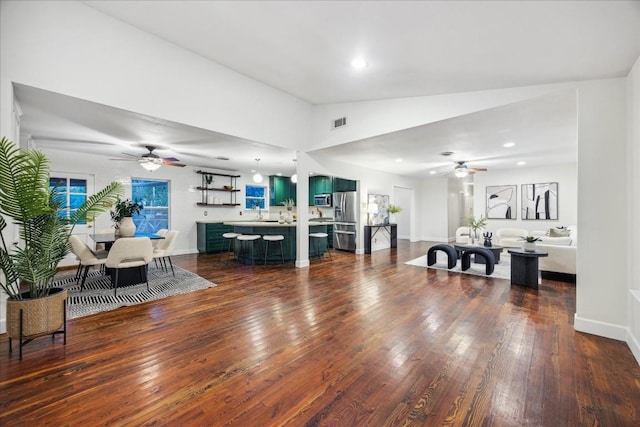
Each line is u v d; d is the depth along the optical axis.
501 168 7.59
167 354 2.18
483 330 2.62
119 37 2.82
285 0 2.09
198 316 2.96
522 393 1.72
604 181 2.48
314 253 6.47
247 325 2.73
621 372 1.94
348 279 4.53
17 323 2.14
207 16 2.53
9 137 2.29
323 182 8.30
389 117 4.03
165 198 6.99
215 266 5.57
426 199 10.00
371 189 7.59
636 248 2.27
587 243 2.56
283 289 3.96
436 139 4.42
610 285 2.46
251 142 4.43
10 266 2.18
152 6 2.51
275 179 8.73
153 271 5.08
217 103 3.72
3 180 1.99
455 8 1.82
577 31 1.87
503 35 2.04
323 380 1.86
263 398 1.67
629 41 1.92
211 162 6.64
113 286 4.03
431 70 2.80
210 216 7.67
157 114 3.16
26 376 1.87
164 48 3.12
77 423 1.46
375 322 2.81
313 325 2.74
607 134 2.47
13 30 2.31
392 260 6.24
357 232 7.18
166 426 1.45
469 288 4.02
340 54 2.77
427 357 2.15
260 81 4.02
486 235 5.67
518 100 2.90
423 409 1.58
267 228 5.93
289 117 4.75
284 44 2.79
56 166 5.31
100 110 2.96
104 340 2.41
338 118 4.73
